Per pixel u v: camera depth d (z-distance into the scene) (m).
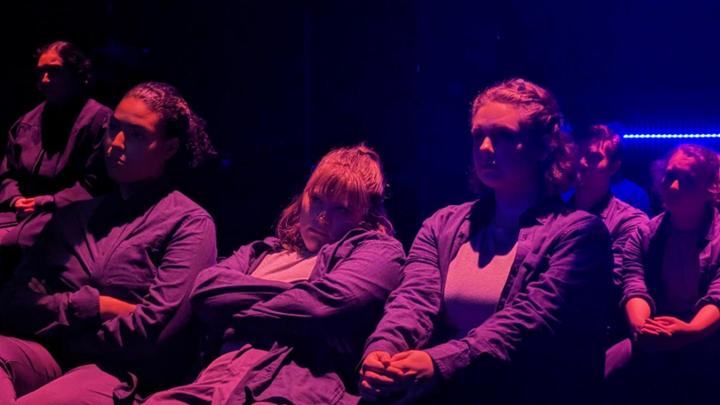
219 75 5.43
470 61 5.67
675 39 6.29
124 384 2.42
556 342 2.14
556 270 2.15
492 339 2.06
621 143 3.76
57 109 3.66
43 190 3.60
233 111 5.44
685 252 2.90
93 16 5.15
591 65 6.44
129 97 2.77
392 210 5.45
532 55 6.16
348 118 5.54
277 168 5.38
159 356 2.54
